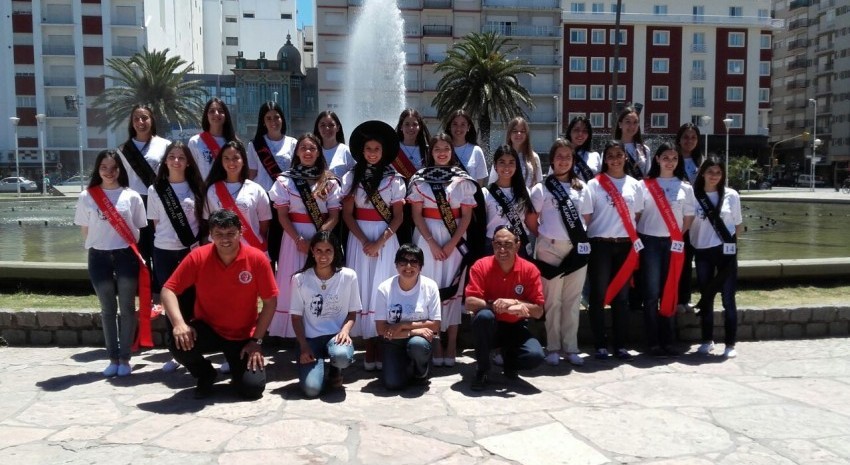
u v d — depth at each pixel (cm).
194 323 460
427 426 404
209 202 523
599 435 389
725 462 351
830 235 1468
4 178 4522
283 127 606
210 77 5094
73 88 4975
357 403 448
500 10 5222
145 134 596
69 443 376
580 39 5319
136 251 514
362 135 526
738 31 5450
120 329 511
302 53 7725
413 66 5200
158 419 415
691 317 626
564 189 545
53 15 4909
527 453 363
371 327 525
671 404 443
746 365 539
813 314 629
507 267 497
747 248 1215
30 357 560
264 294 463
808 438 383
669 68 5403
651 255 573
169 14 5662
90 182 512
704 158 603
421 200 529
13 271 678
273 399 457
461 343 609
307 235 531
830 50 6344
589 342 624
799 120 6869
